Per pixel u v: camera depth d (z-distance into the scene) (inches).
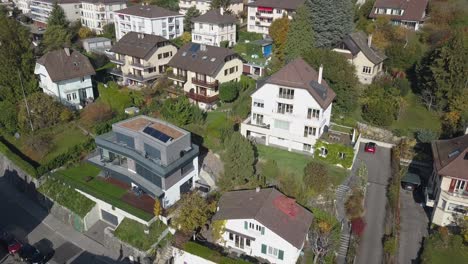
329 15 3026.6
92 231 1964.8
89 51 3983.8
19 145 2495.1
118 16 4220.0
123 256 1807.3
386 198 1964.8
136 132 1913.1
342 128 2413.9
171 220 1817.2
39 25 5438.0
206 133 2311.8
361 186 1987.0
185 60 2856.8
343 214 1861.5
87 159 2123.5
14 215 2085.4
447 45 2508.6
